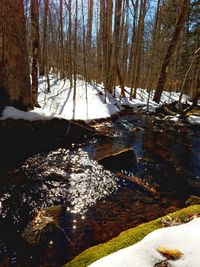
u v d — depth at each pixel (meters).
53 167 5.70
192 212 3.08
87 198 4.62
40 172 5.44
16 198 4.50
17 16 6.14
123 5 15.05
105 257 2.36
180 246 2.38
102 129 8.63
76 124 7.31
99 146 7.15
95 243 3.46
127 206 4.39
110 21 13.13
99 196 4.71
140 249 2.37
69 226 3.82
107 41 13.84
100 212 4.20
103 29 13.69
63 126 7.00
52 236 3.60
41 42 17.38
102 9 14.57
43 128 6.59
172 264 2.18
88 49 17.53
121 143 7.61
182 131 9.62
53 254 3.29
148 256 2.28
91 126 8.12
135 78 14.55
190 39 19.77
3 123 6.02
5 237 3.58
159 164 6.36
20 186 4.88
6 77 6.21
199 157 7.07
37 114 6.58
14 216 4.02
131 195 4.79
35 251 3.35
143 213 4.18
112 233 3.65
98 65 18.08
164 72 14.04
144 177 5.59
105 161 5.93
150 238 2.51
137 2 14.16
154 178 5.59
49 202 4.45
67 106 9.80
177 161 6.67
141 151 7.13
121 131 8.84
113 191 4.91
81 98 11.38
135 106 12.91
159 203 4.55
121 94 13.98
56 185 5.00
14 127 6.13
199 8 18.59
